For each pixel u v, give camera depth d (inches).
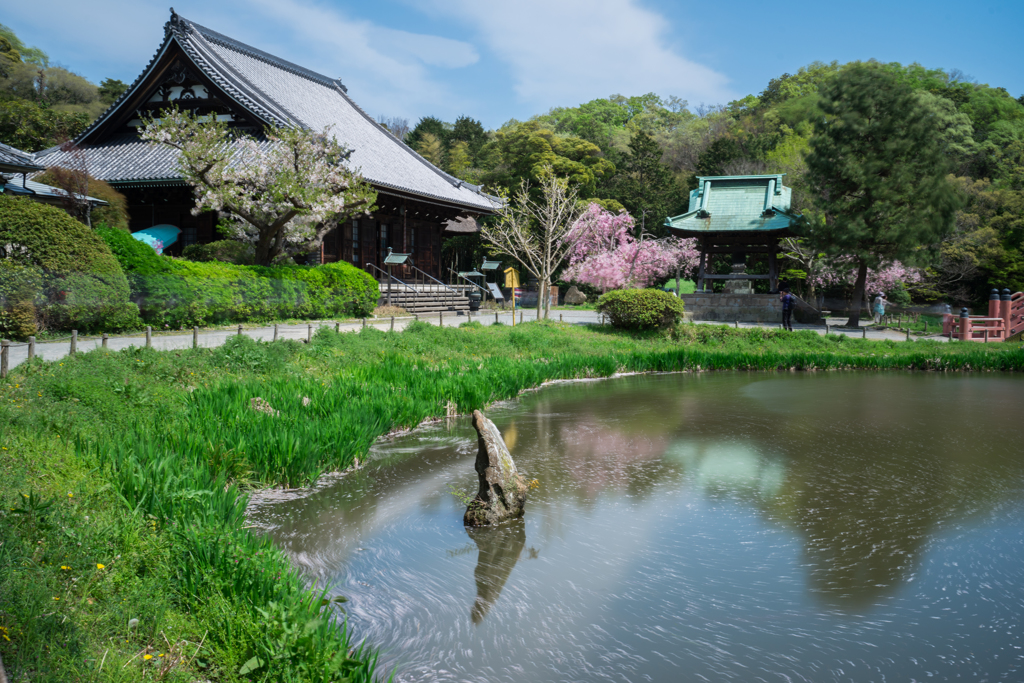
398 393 437.7
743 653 161.6
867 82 1130.0
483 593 191.3
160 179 941.2
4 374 357.1
